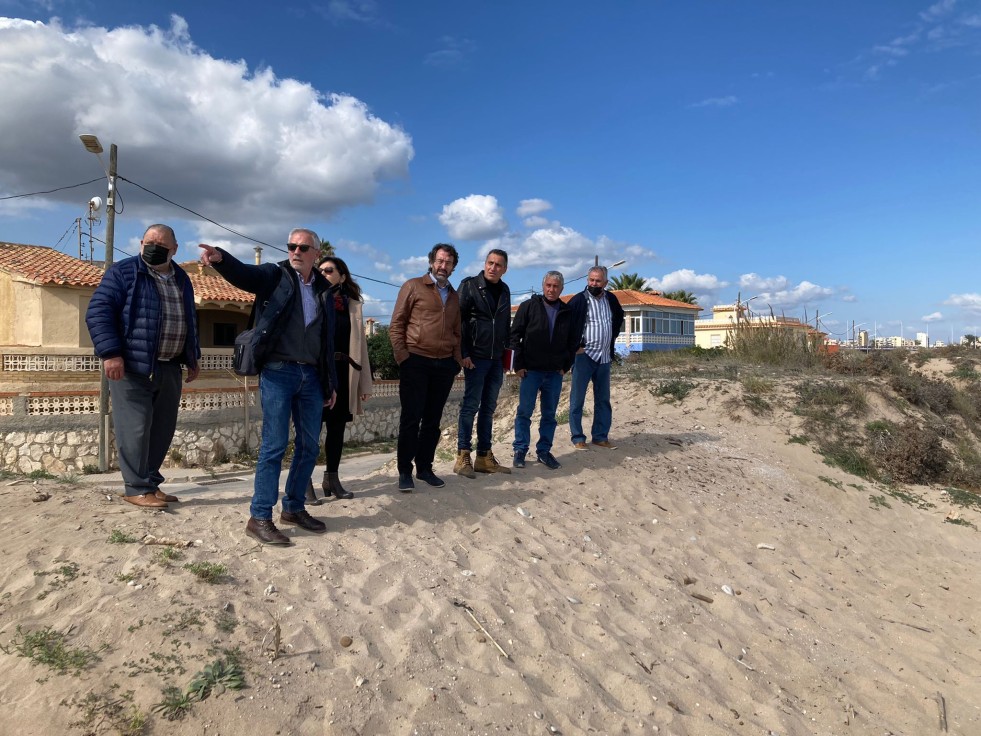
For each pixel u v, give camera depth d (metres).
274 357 4.19
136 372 4.39
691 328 45.44
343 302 5.17
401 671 3.13
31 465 14.61
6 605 3.15
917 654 4.71
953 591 6.10
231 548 3.99
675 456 8.13
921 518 8.37
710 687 3.68
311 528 4.44
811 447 9.84
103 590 3.29
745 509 6.96
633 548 5.31
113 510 4.38
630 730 3.12
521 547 4.82
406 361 5.27
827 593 5.45
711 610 4.67
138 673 2.78
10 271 18.45
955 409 12.39
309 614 3.42
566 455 7.34
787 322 15.37
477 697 3.10
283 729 2.65
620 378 12.02
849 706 3.86
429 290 5.26
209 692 2.74
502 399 12.30
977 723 3.93
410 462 5.39
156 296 4.45
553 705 3.15
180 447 15.65
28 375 15.62
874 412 11.02
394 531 4.71
